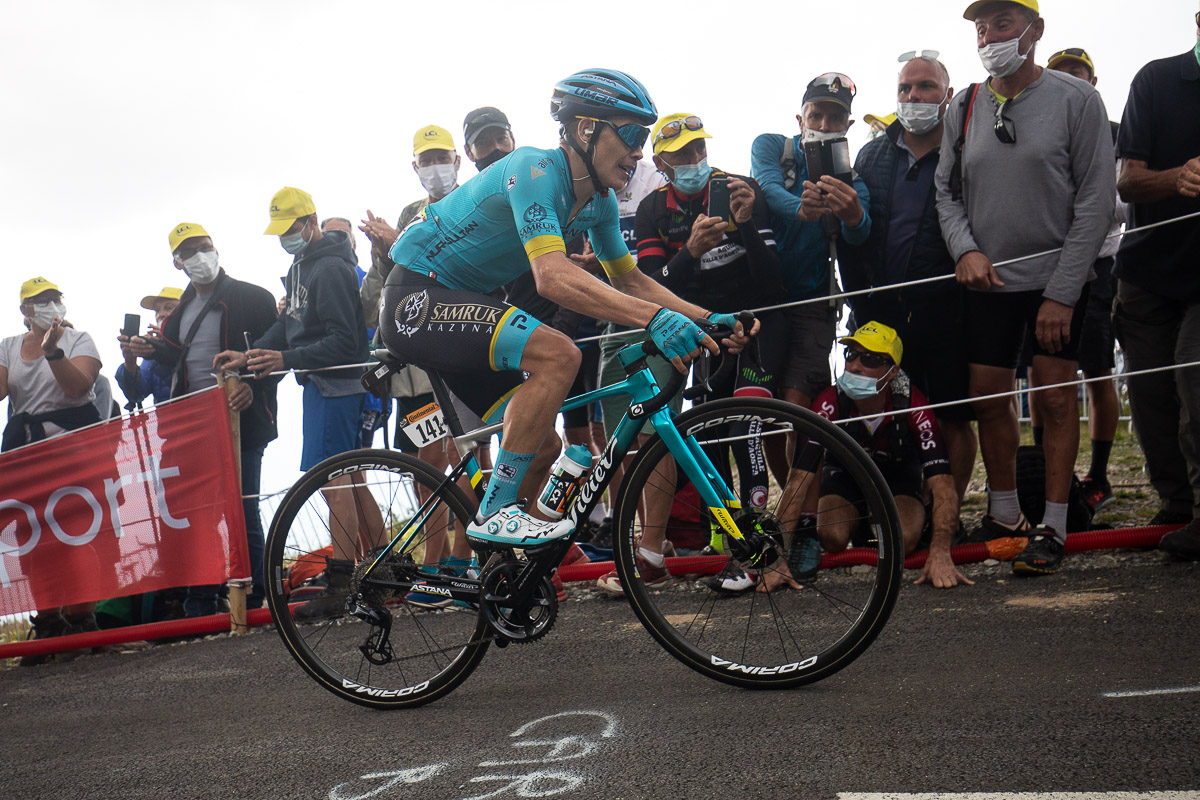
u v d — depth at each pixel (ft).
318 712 9.40
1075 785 5.81
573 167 8.64
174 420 13.93
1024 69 11.91
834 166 12.70
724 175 13.02
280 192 15.14
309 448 14.76
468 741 7.85
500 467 8.61
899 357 12.21
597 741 7.47
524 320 8.61
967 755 6.42
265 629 13.88
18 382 16.14
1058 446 11.90
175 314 16.02
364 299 16.70
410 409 15.21
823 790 6.07
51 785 8.03
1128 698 7.29
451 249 8.96
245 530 13.99
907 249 13.03
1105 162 11.58
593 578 14.08
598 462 8.70
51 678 12.71
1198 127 11.68
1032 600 10.56
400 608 9.43
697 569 11.78
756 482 10.66
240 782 7.48
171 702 10.57
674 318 7.96
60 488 14.19
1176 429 12.71
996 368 12.53
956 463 13.29
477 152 14.76
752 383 12.75
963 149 12.30
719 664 8.62
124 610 14.90
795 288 13.29
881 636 9.82
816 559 10.07
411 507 9.48
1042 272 11.89
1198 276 11.66
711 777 6.47
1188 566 11.21
